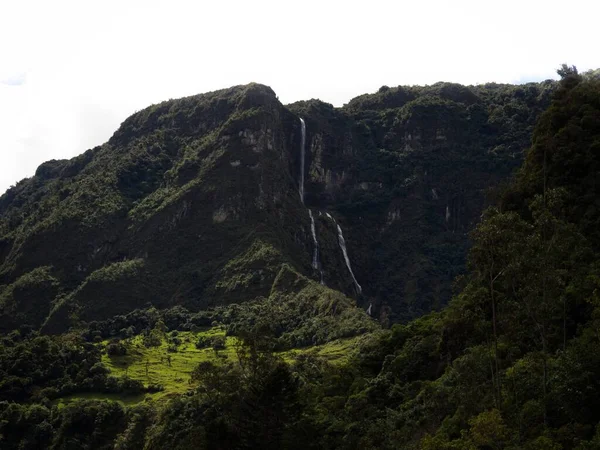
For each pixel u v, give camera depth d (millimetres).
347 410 74875
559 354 54031
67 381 129125
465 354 61625
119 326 164125
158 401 114625
